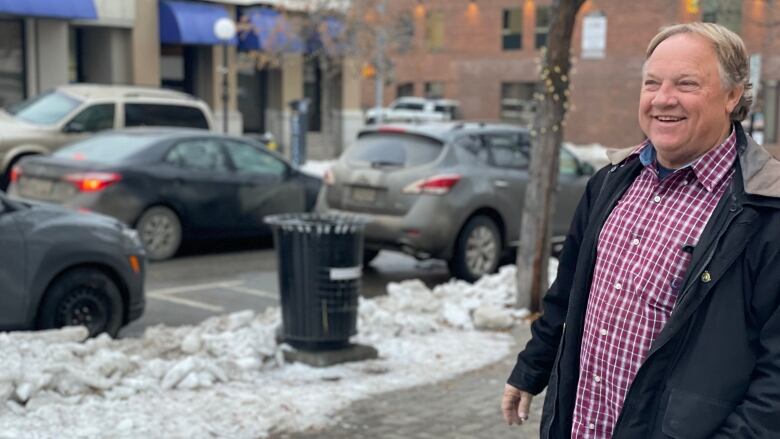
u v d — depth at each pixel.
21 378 5.30
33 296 6.60
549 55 7.88
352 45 27.94
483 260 10.57
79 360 5.80
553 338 2.97
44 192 10.89
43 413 5.14
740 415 2.28
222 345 6.43
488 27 44.28
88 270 6.98
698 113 2.43
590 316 2.65
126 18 24.50
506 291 8.64
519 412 3.06
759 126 13.30
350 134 30.11
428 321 7.68
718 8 13.06
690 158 2.51
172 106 16.64
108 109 15.98
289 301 6.48
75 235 6.84
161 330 7.09
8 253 6.49
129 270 7.19
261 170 12.30
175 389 5.80
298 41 27.03
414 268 11.67
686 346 2.38
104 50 24.84
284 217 6.67
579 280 2.72
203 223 11.61
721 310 2.33
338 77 30.08
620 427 2.47
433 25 46.44
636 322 2.50
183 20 25.19
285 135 28.56
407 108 45.16
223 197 11.76
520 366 3.04
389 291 8.60
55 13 22.30
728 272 2.34
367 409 5.65
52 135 15.39
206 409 5.44
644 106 2.52
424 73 47.25
